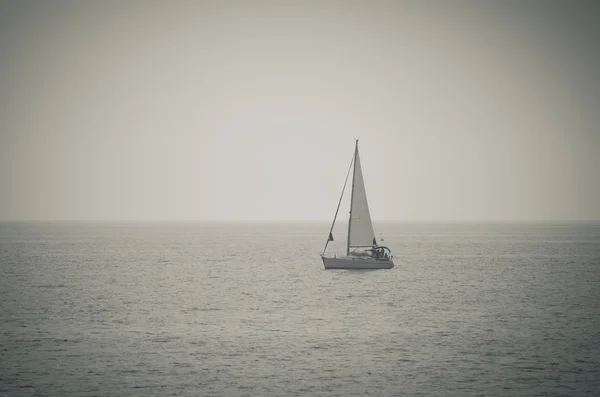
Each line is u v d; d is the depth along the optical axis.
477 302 86.81
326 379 51.78
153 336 65.56
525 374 53.12
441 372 53.59
